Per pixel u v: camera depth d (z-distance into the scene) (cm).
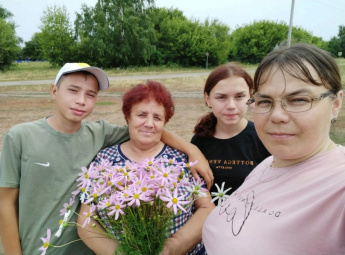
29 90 721
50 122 85
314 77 45
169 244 64
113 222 59
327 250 41
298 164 50
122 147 85
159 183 57
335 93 46
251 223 50
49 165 80
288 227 44
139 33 1608
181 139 86
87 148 85
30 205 80
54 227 80
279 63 47
